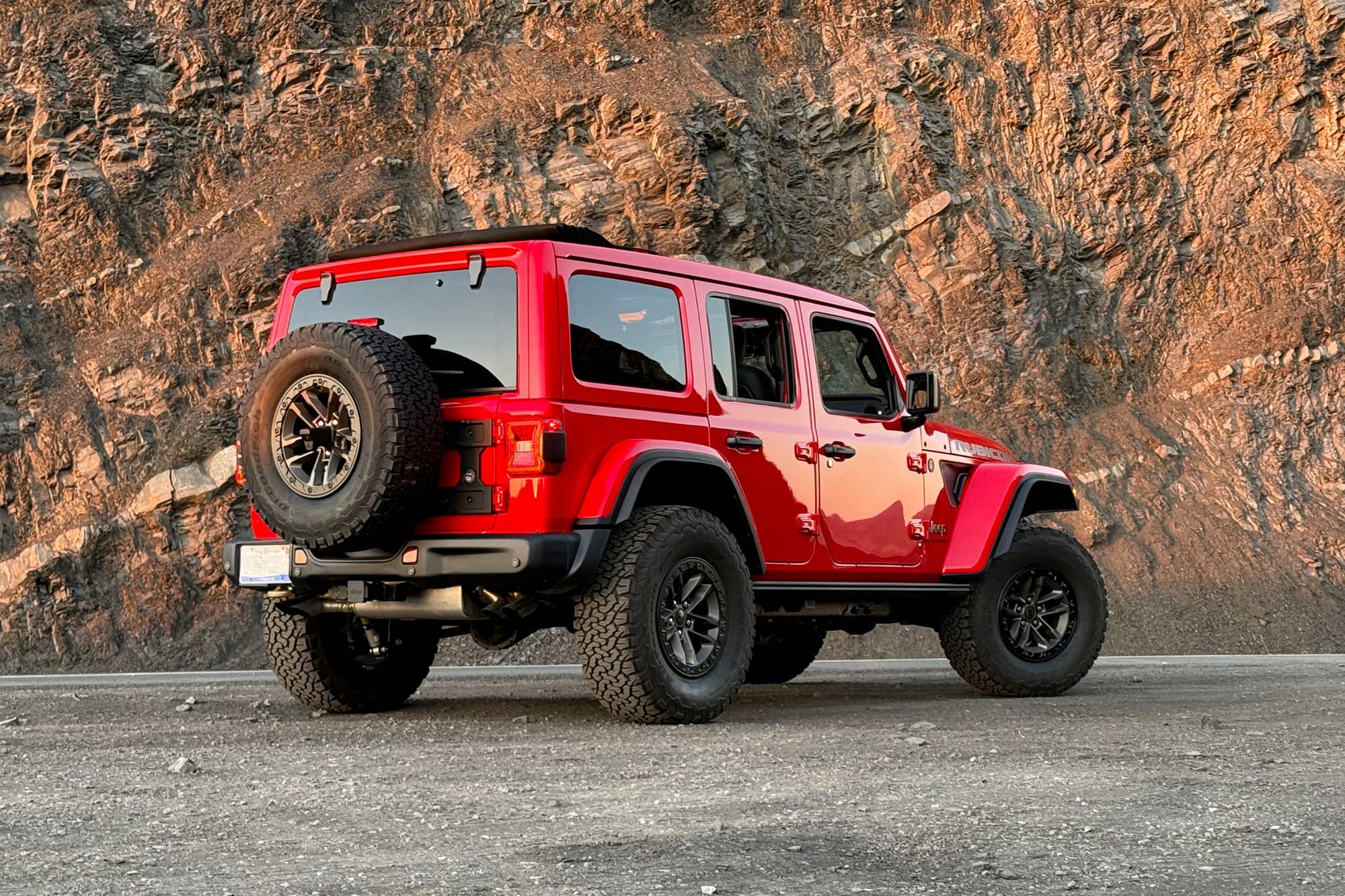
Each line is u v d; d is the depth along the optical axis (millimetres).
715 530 6801
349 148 29547
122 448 24906
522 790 4395
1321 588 25062
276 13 30438
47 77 28766
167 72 29625
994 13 32438
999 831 3637
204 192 28938
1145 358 29641
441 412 6348
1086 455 27516
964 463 8945
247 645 23047
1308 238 30172
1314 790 4359
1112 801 4133
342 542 6277
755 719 6969
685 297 7203
